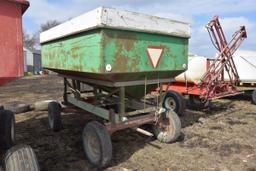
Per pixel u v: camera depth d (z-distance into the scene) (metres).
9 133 4.00
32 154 2.80
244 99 10.05
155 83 4.55
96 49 3.54
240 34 7.33
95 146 3.80
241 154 4.30
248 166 3.85
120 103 4.09
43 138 5.06
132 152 4.34
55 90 14.16
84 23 3.71
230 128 5.86
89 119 6.48
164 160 4.03
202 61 7.54
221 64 7.33
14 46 2.50
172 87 8.23
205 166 3.83
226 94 7.48
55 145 4.67
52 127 5.51
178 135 4.61
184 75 7.61
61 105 5.82
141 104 4.81
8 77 2.48
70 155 4.21
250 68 9.22
